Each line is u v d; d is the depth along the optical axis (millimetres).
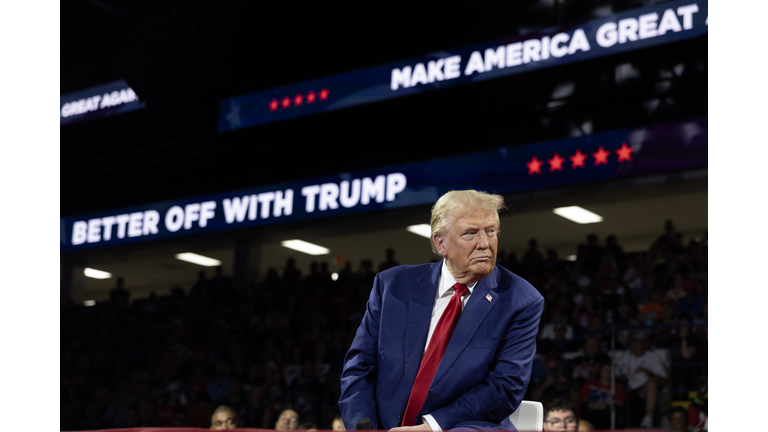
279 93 12711
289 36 12695
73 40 13133
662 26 9344
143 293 19781
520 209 10695
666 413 6875
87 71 13844
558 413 4387
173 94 12602
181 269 17141
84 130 13625
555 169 9883
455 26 11234
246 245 12945
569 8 10258
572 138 9859
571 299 8961
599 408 7066
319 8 12273
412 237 13906
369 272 12500
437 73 11219
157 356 11742
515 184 10188
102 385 12250
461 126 10906
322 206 11922
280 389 9523
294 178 12375
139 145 13328
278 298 12094
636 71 9539
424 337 1905
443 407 1794
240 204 12797
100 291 19922
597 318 8273
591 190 9516
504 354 1877
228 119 12961
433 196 10844
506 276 2004
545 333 8641
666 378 7004
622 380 7145
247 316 12023
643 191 9586
